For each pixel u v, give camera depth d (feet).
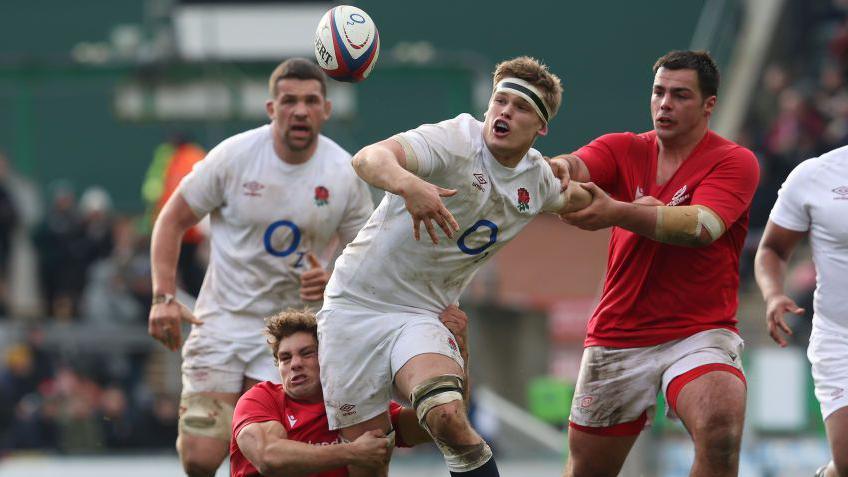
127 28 243.40
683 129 75.10
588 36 283.18
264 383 75.46
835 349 78.33
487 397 185.47
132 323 181.57
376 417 71.51
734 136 225.35
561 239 260.83
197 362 88.02
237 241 87.25
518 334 216.33
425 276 70.13
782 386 144.46
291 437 73.31
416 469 152.05
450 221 63.00
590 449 80.59
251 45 184.14
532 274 257.34
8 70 195.83
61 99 273.95
